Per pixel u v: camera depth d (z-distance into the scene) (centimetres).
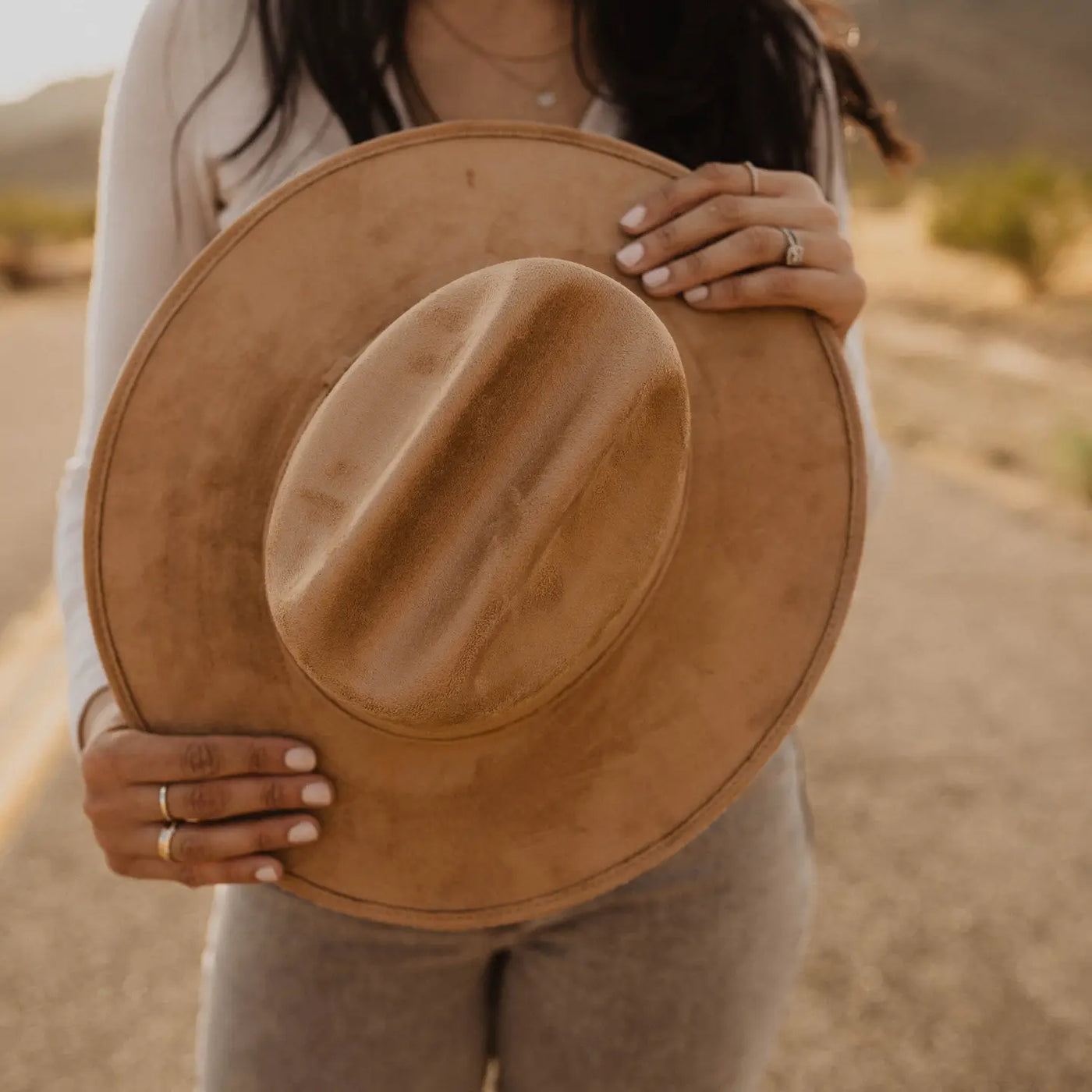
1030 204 1711
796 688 118
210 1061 135
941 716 408
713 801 117
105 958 285
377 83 127
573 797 117
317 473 108
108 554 113
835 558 119
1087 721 405
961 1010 267
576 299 107
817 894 311
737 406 120
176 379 114
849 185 154
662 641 119
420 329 109
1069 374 1227
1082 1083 246
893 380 1193
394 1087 133
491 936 129
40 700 434
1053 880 316
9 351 1321
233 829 113
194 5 125
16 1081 243
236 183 128
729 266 118
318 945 127
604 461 107
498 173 119
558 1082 135
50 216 3062
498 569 106
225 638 115
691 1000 130
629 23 134
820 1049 255
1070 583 547
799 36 140
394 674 106
